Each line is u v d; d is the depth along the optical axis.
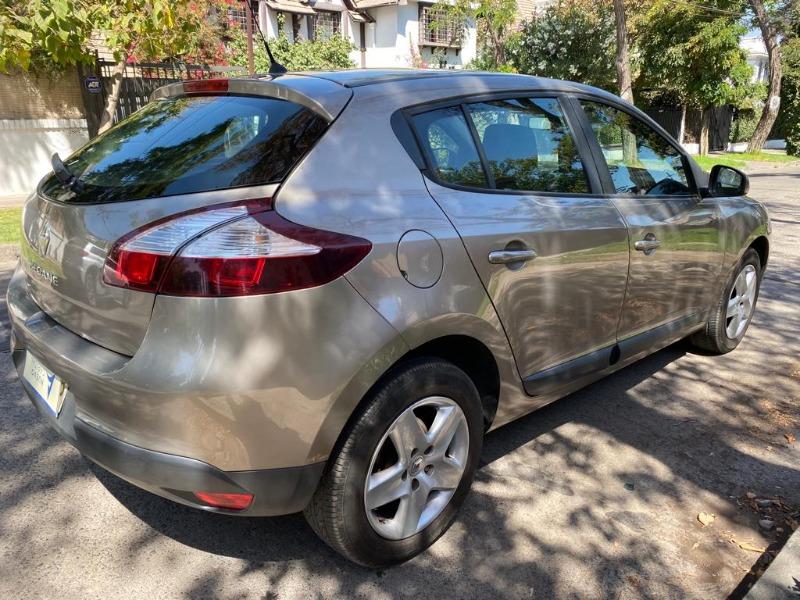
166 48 9.99
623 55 19.23
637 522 2.76
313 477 2.07
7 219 9.02
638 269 3.30
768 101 27.23
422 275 2.23
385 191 2.27
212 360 1.86
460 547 2.57
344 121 2.28
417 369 2.26
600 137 3.29
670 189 3.70
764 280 6.85
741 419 3.71
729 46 23.45
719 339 4.46
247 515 2.06
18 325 2.48
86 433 2.09
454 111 2.64
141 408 1.93
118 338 2.04
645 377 4.29
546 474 3.10
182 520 2.66
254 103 2.42
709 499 2.94
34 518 2.62
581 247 2.90
